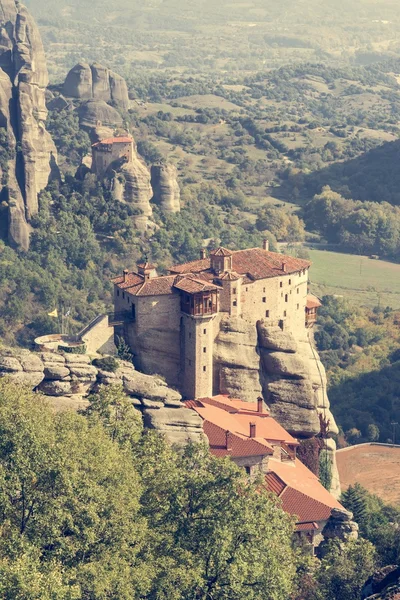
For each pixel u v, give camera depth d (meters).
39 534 174.12
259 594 181.75
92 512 175.25
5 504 174.88
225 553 179.88
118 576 172.62
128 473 186.75
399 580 161.38
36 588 157.25
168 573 176.25
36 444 177.75
